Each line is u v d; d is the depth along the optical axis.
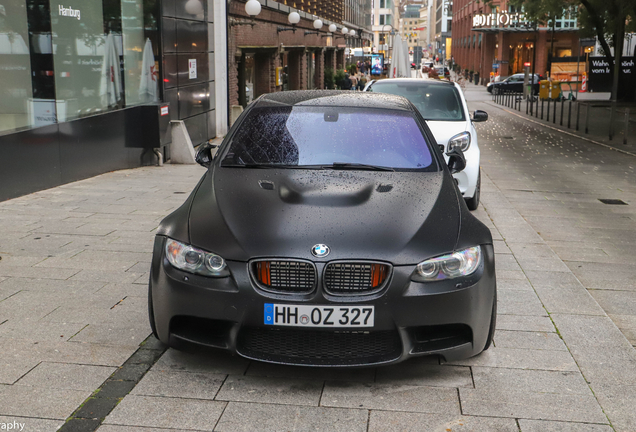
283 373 3.35
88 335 3.77
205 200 3.62
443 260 3.17
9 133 7.68
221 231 3.27
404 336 3.10
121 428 2.79
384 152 4.20
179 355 3.53
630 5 24.30
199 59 14.74
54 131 8.65
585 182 10.80
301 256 3.08
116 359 3.46
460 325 3.23
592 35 30.22
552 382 3.30
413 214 3.42
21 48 8.05
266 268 3.10
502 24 53.62
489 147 15.70
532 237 6.49
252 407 3.00
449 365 3.48
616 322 4.48
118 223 6.57
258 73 22.97
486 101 36.47
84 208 7.30
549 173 11.73
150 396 3.08
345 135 4.33
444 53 125.00
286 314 3.04
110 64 10.49
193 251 3.21
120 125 10.63
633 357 3.64
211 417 2.90
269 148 4.20
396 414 2.96
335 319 3.04
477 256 3.29
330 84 36.62
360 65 54.66
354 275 3.09
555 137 18.06
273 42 23.80
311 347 3.13
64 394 3.07
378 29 117.19
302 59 29.89
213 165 4.10
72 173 9.16
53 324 3.92
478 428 2.86
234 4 17.92
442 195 3.71
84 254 5.41
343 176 3.85
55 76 8.80
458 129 7.73
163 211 7.23
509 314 4.27
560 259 5.68
